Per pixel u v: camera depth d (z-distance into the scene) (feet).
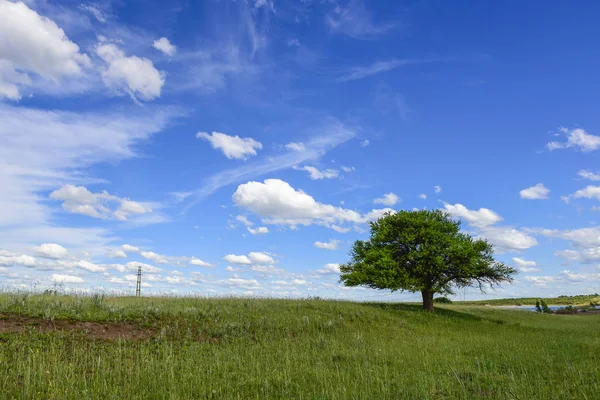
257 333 60.18
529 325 111.45
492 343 63.93
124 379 35.35
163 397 31.53
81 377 35.42
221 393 33.60
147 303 71.10
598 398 31.24
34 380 32.32
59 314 53.47
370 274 113.29
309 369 41.98
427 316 97.19
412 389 34.27
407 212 118.42
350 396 32.96
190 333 55.31
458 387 35.50
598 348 59.67
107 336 49.62
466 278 115.44
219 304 78.43
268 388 35.06
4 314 50.98
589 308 244.22
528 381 36.58
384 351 51.90
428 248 109.29
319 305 88.74
